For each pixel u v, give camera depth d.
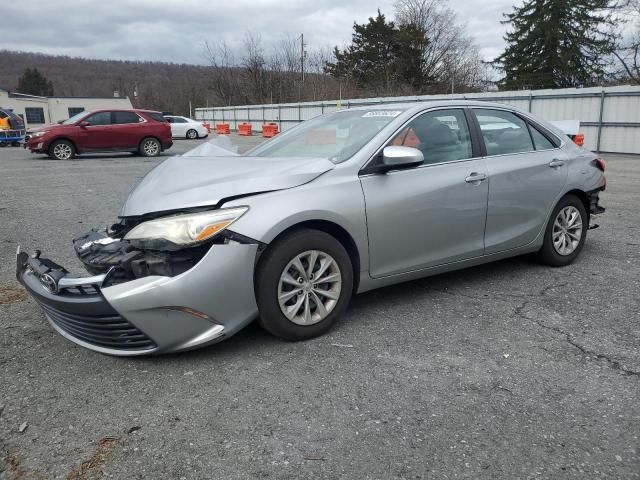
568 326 3.74
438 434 2.56
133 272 3.13
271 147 4.46
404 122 4.03
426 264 4.06
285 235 3.36
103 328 3.10
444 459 2.38
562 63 40.44
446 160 4.16
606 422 2.64
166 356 3.34
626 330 3.67
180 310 3.07
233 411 2.75
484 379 3.04
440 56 53.38
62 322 3.33
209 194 3.25
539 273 4.90
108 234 3.77
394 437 2.54
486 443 2.49
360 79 53.91
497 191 4.39
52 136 16.23
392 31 53.56
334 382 3.02
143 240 3.12
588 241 6.09
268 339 3.57
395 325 3.78
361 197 3.63
